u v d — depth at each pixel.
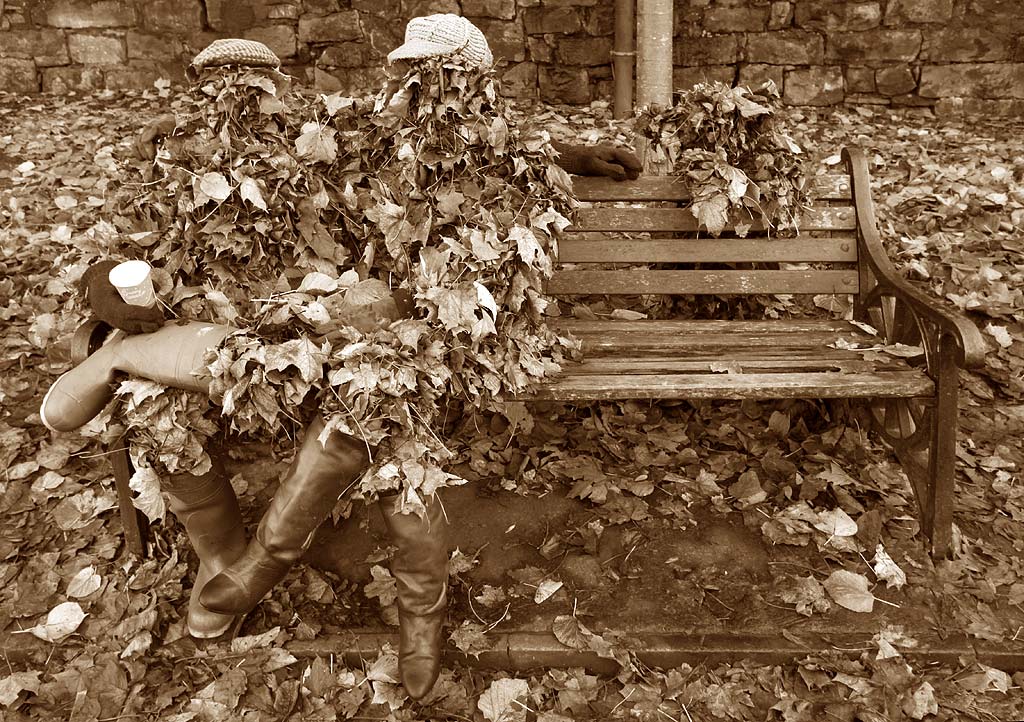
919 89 5.62
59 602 2.07
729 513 2.30
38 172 4.39
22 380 2.87
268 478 2.47
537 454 2.56
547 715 1.78
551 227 2.19
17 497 2.40
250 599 1.78
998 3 5.39
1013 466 2.47
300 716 1.79
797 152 2.55
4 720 1.79
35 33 5.88
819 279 2.64
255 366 1.71
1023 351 2.98
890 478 2.41
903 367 2.20
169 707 1.81
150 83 5.98
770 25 5.60
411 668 1.79
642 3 3.83
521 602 2.04
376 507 2.36
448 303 1.82
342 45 5.80
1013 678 1.85
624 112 5.43
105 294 1.84
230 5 5.79
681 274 2.64
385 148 2.26
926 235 3.73
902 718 1.74
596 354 2.40
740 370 2.22
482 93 2.07
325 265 2.19
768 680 1.85
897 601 2.00
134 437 1.85
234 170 2.04
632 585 2.08
